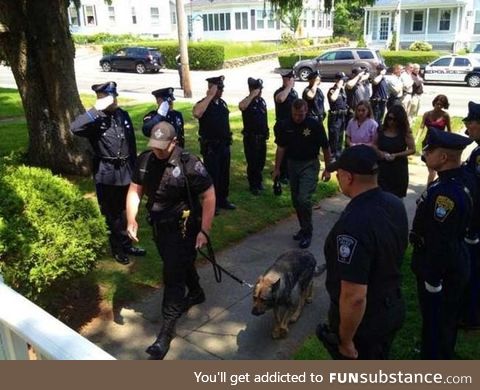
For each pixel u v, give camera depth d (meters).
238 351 3.48
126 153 4.75
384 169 5.08
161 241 3.43
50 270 3.23
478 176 3.37
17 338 1.89
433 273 2.85
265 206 6.50
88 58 33.97
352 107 8.73
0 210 3.36
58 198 3.66
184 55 17.45
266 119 6.88
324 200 6.84
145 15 42.69
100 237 3.67
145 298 4.21
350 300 2.19
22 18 6.86
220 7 39.31
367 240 2.16
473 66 20.72
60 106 7.24
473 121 3.44
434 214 2.76
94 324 3.82
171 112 5.49
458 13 32.31
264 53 33.06
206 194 3.39
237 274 4.66
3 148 9.62
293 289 3.54
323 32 44.81
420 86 11.11
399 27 32.47
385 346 2.50
